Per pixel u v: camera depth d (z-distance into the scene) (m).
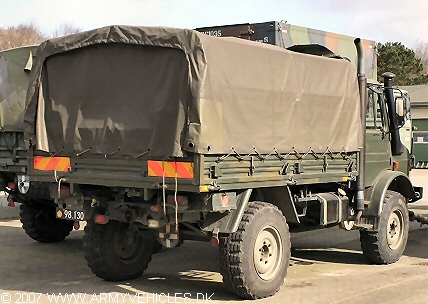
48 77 6.79
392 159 8.79
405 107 8.79
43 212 9.53
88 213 6.58
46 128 6.78
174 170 5.56
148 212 6.12
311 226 7.68
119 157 6.05
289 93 6.46
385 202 8.23
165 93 5.75
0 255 8.66
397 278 7.41
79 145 6.42
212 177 5.54
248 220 5.99
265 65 6.16
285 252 6.45
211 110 5.52
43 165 6.80
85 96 6.43
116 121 6.10
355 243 10.06
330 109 7.12
